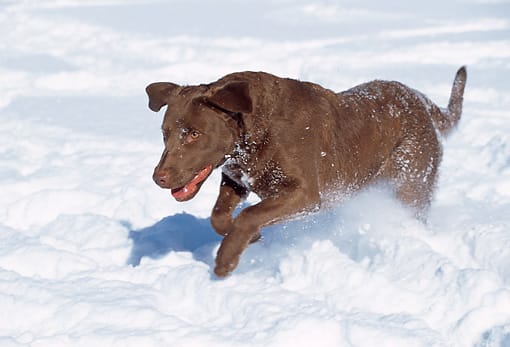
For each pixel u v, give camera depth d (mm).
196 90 6461
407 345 5332
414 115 7934
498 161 11062
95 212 9281
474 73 16891
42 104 15398
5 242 7953
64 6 30047
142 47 20703
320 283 6504
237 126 6445
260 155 6551
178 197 6387
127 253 7758
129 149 12305
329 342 5488
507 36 20891
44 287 6562
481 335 5508
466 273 6129
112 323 5898
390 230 7520
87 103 15461
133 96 16016
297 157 6586
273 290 6352
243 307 6074
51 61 19438
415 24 23562
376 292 6133
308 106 6836
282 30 22875
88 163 11469
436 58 18625
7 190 10219
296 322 5562
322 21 24578
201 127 6281
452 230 7758
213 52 19453
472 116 13438
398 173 7895
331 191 7238
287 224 7910
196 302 6445
